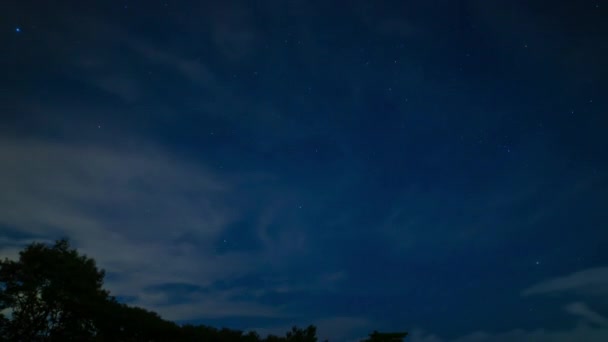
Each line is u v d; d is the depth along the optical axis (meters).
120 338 16.88
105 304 18.03
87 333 18.09
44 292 18.59
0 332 18.17
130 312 17.16
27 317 18.64
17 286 18.52
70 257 20.67
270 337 17.67
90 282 20.33
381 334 18.23
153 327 16.41
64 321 18.59
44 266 19.42
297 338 18.52
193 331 16.62
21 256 19.52
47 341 18.23
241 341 16.84
